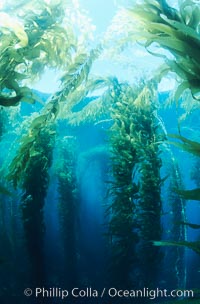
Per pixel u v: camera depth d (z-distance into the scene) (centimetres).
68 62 500
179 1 329
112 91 732
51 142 787
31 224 800
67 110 781
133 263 692
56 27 437
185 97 612
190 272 1070
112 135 705
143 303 735
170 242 238
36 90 1156
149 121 698
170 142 262
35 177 764
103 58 693
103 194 1102
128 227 675
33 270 884
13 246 930
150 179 678
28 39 395
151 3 328
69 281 998
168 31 294
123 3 344
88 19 518
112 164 695
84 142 1226
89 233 1167
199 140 891
